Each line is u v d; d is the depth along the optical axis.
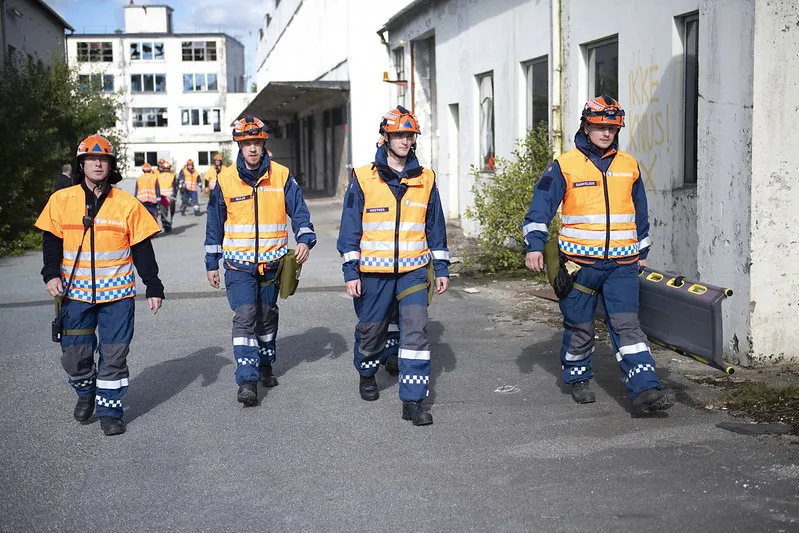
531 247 5.70
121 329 5.72
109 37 76.06
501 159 12.41
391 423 5.73
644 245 5.75
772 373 6.47
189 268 14.29
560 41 11.59
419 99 21.44
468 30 16.44
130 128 76.75
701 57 6.86
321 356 7.77
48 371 7.49
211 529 4.17
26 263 16.22
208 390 6.74
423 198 5.78
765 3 6.23
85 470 5.03
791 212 6.54
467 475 4.73
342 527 4.13
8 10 26.31
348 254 5.80
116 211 5.71
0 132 19.00
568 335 5.94
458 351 7.72
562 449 5.07
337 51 31.58
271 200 6.34
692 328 5.39
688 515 4.08
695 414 5.60
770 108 6.36
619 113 5.48
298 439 5.47
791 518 4.00
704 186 6.93
